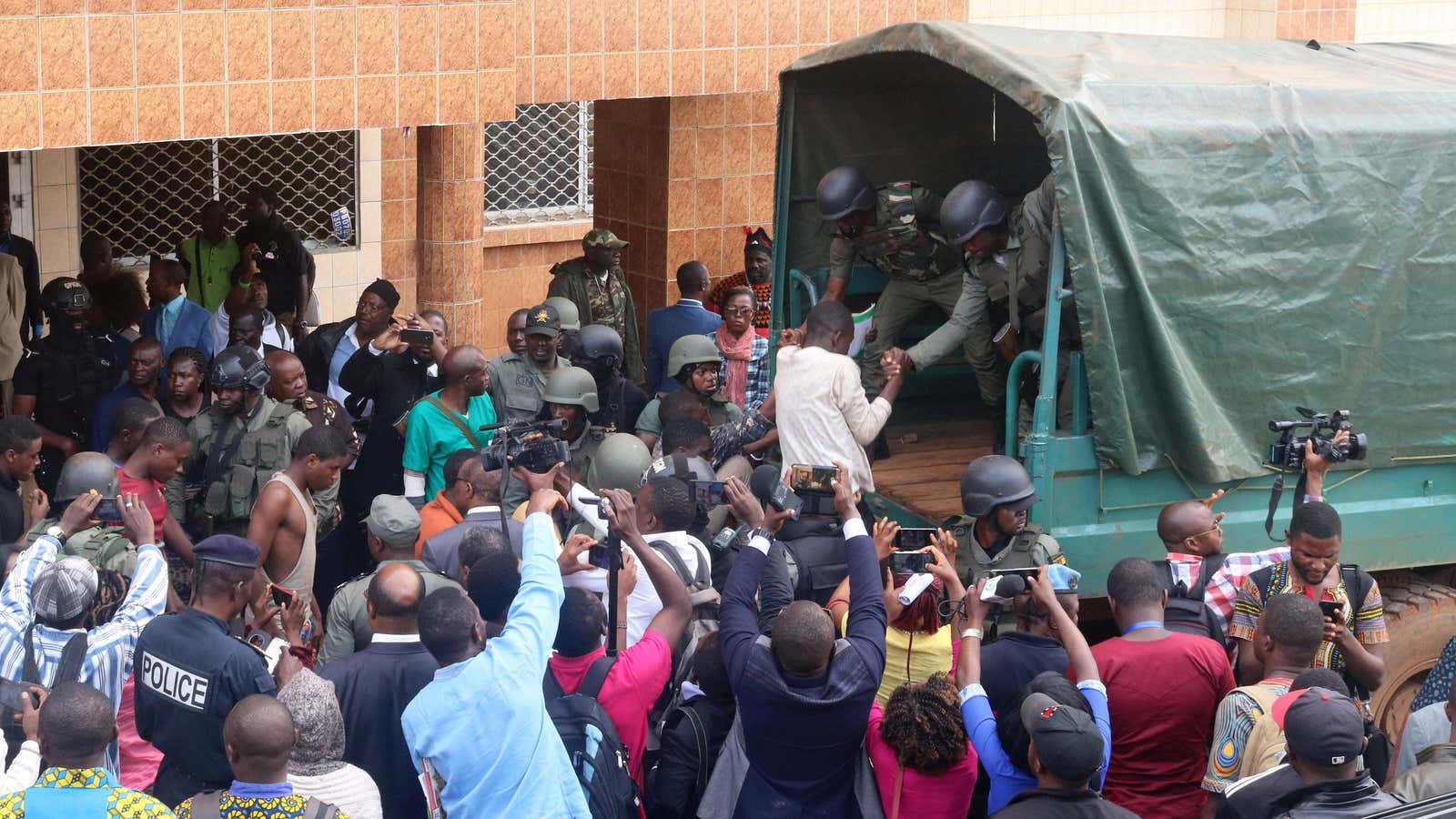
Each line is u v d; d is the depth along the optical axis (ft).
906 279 26.14
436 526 22.71
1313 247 21.62
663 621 17.58
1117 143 20.45
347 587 19.81
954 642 18.65
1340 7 44.75
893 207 25.44
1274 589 19.40
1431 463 23.11
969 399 29.81
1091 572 21.24
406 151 45.27
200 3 26.73
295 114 28.14
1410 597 23.35
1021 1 41.50
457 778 14.80
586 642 16.70
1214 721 17.63
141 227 41.68
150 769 17.97
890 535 18.90
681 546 19.43
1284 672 17.28
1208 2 44.88
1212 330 21.26
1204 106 21.21
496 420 26.37
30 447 22.12
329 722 15.57
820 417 22.56
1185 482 21.71
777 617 16.89
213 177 42.52
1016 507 19.60
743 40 36.86
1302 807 14.71
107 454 24.02
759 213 41.86
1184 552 20.01
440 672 15.12
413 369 27.30
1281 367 21.72
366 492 27.22
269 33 27.61
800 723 16.10
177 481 24.47
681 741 17.53
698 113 40.40
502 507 19.30
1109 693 17.37
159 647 16.29
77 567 17.42
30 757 15.48
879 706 17.48
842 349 23.31
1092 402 20.74
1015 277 22.15
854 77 26.89
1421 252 22.24
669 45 35.94
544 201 48.55
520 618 15.40
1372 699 23.00
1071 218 20.30
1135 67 22.09
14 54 24.93
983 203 23.20
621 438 22.76
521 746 14.87
